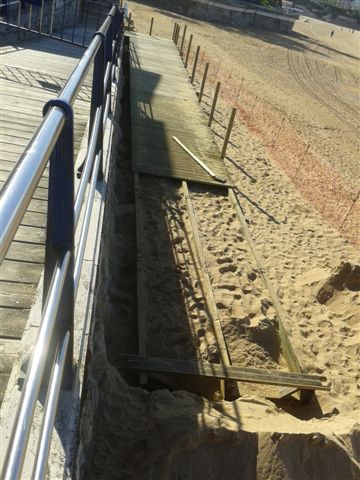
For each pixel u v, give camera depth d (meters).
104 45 3.17
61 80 6.83
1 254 0.76
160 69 14.75
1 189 0.91
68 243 1.54
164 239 6.70
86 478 2.76
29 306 2.59
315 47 39.91
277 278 6.73
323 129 16.72
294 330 5.78
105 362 3.52
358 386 5.20
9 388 1.87
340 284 6.75
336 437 3.77
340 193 11.14
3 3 8.47
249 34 36.03
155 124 10.27
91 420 2.66
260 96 18.50
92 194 2.78
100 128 3.50
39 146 1.09
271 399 4.72
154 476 2.96
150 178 8.22
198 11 36.53
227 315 5.61
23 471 1.58
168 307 5.47
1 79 6.16
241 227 7.62
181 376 4.62
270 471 3.29
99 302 3.56
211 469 3.21
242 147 11.69
